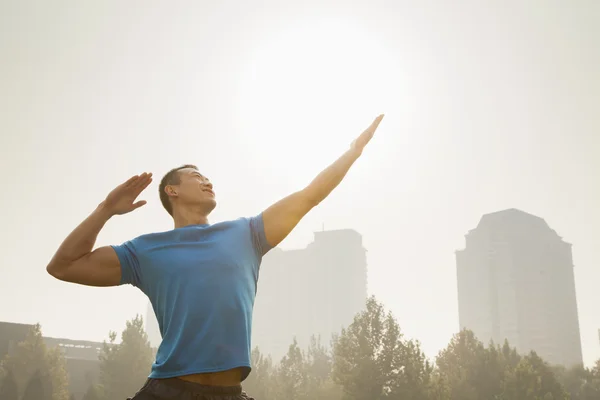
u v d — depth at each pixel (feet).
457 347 162.09
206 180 7.70
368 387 125.70
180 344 6.06
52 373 164.45
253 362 175.63
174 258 6.48
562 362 554.87
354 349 131.85
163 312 6.43
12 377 146.92
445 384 131.23
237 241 6.79
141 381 160.04
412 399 122.93
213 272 6.35
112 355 161.79
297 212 7.20
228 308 6.24
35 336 166.91
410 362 125.90
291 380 156.87
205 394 5.95
